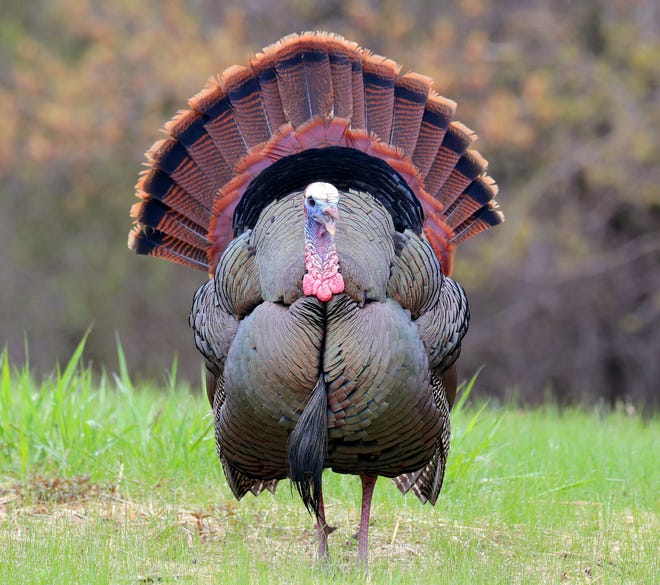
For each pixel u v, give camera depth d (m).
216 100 24.61
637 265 68.81
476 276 61.16
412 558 22.78
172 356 81.75
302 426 19.73
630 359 70.69
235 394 20.34
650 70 61.41
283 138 23.88
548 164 62.91
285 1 71.31
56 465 27.19
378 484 27.55
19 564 20.67
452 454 28.36
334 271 19.59
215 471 27.75
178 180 24.41
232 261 21.31
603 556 22.61
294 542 23.88
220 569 20.98
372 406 19.88
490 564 21.53
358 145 23.83
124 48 67.75
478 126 59.75
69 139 66.81
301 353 19.69
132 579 20.36
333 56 24.70
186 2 74.56
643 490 27.89
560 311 68.75
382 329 19.81
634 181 60.22
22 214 83.25
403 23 63.62
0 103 68.38
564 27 64.88
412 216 22.44
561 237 62.88
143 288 82.69
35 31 86.44
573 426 35.19
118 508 25.16
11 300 82.31
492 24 68.69
